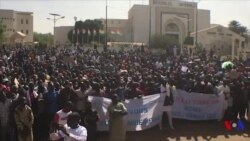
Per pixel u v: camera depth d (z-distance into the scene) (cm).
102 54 3975
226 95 1517
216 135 1341
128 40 9681
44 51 4412
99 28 9269
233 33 7369
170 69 2312
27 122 1019
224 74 2108
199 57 3822
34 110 1194
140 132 1337
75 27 9394
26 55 3578
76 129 728
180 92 1475
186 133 1348
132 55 3866
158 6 9319
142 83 1423
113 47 6606
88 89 1254
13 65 2725
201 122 1511
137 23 9475
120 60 3225
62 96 1182
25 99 1039
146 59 3338
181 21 9419
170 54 4366
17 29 10925
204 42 7394
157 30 9381
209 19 9631
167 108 1380
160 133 1334
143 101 1305
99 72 2058
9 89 1185
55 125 753
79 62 3025
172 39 7775
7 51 3944
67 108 911
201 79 1672
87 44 8400
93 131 1040
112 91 1285
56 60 3159
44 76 1636
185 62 3180
